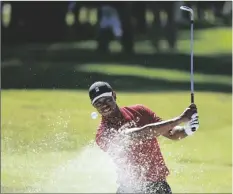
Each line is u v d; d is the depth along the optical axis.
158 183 12.09
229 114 29.78
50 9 64.88
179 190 19.00
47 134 23.08
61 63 48.22
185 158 22.00
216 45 69.50
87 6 69.56
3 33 61.38
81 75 40.53
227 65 51.44
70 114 27.67
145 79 41.06
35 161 21.50
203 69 49.31
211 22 87.94
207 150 23.12
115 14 58.38
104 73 42.75
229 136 25.48
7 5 67.44
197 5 82.75
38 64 46.25
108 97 11.88
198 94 35.66
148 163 12.03
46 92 34.09
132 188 12.13
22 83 37.25
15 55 52.16
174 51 61.34
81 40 68.38
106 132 12.02
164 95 34.75
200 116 29.23
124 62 51.66
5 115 27.41
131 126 12.04
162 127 11.66
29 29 63.56
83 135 23.56
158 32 64.06
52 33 65.50
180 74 45.62
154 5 65.19
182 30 83.62
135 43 67.31
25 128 25.14
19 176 20.05
